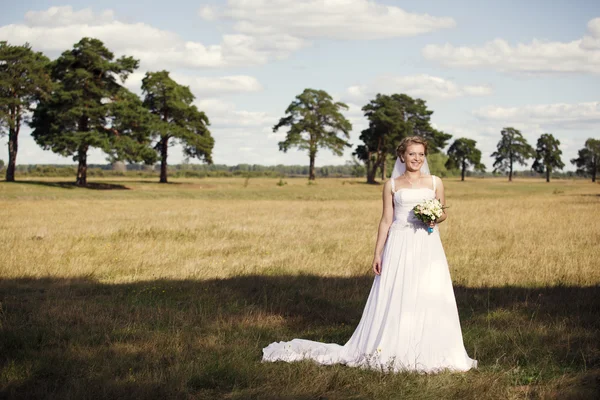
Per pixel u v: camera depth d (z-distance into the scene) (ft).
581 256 38.17
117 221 66.44
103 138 183.21
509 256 38.78
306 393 14.66
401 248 17.62
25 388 14.90
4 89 180.14
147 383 15.01
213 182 278.67
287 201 129.59
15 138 192.03
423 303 17.06
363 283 30.32
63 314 22.53
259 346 19.08
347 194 176.35
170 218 72.02
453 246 44.01
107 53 188.14
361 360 17.03
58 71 186.91
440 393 14.70
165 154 239.71
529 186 275.39
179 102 223.30
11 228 57.00
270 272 34.09
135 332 20.26
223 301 26.23
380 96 306.14
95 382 15.21
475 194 180.04
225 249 43.42
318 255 40.40
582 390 14.53
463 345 17.93
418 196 17.69
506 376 15.78
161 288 29.01
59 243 45.44
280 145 281.54
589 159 453.99
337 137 287.89
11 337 19.16
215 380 15.66
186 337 19.61
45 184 188.14
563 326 20.62
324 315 23.57
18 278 31.78
